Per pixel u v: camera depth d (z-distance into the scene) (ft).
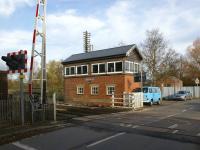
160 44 135.44
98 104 109.19
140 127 46.09
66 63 124.36
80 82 117.91
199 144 32.42
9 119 50.24
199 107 91.76
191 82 214.48
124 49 106.63
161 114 68.59
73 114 68.80
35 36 57.16
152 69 133.80
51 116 55.47
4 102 50.08
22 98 48.37
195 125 47.98
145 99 98.84
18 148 32.53
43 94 57.00
